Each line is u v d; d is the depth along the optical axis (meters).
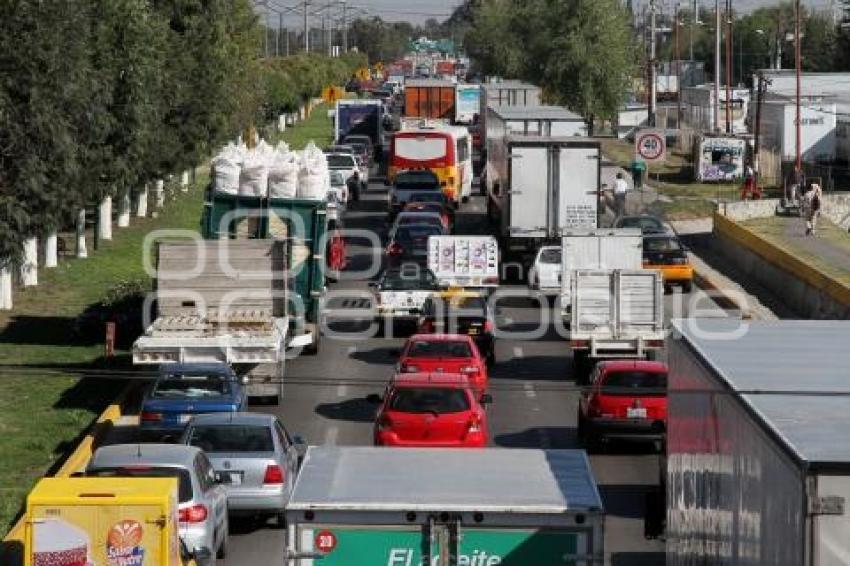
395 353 91.31
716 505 35.44
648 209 179.00
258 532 61.72
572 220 137.50
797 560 27.36
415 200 165.75
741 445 32.72
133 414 84.06
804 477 26.98
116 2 121.06
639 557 56.59
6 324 111.25
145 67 124.31
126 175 127.38
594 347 93.69
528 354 103.44
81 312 114.50
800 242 152.38
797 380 36.34
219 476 58.97
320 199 99.44
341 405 86.56
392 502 37.53
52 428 79.94
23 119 81.50
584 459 43.69
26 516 45.19
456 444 68.62
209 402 72.50
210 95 169.12
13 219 82.88
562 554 37.41
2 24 80.00
